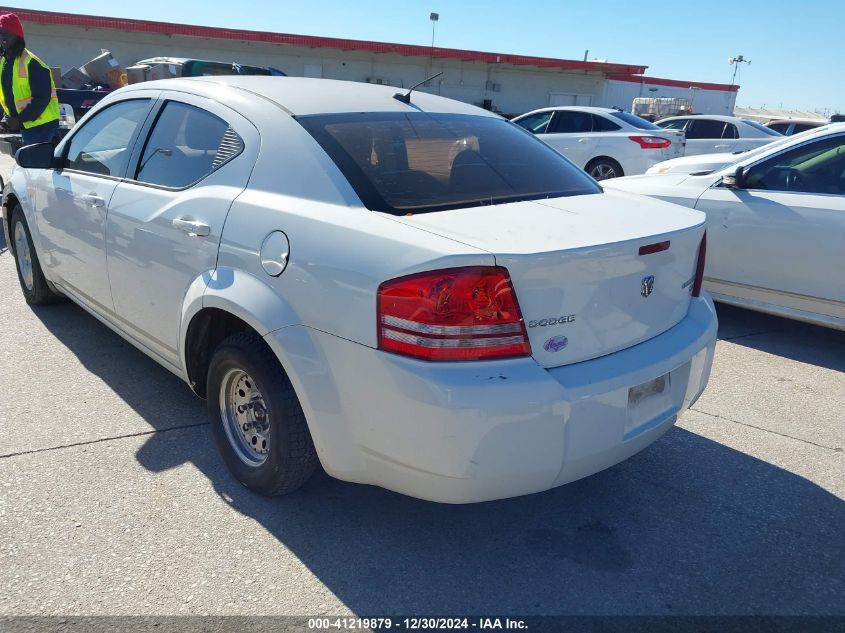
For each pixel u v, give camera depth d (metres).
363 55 28.78
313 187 2.59
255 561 2.50
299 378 2.42
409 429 2.18
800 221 4.73
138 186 3.37
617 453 2.44
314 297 2.37
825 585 2.48
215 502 2.83
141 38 25.22
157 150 3.36
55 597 2.27
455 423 2.09
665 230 2.59
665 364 2.52
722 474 3.21
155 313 3.24
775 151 4.99
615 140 10.95
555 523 2.80
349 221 2.39
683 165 6.61
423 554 2.58
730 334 5.31
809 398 4.12
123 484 2.92
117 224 3.42
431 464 2.17
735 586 2.46
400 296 2.15
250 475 2.85
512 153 3.16
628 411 2.43
